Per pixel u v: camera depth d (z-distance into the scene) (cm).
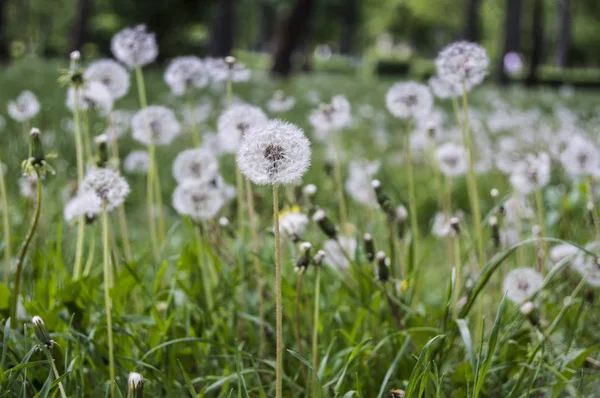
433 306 161
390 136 403
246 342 140
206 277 141
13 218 167
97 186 121
